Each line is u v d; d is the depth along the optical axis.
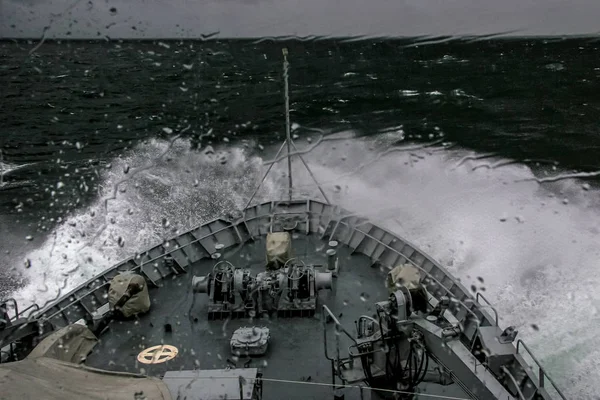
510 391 6.86
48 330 8.91
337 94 45.47
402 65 61.06
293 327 8.83
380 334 6.72
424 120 36.81
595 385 10.98
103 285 9.90
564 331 12.60
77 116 38.31
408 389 6.60
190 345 8.54
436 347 6.62
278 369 7.84
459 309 9.08
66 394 5.40
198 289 9.31
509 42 81.00
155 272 10.66
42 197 23.17
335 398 7.07
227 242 11.86
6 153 30.06
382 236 11.52
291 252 10.77
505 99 42.41
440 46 79.69
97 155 29.11
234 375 6.35
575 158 27.48
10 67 59.03
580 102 40.41
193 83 49.97
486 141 31.22
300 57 68.81
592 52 66.56
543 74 52.00
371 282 10.25
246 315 9.18
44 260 17.17
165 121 36.81
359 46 81.38
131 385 5.80
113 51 72.12
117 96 44.59
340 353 8.12
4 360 8.18
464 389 6.40
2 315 8.28
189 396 5.95
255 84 49.47
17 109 40.28
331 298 9.71
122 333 8.96
